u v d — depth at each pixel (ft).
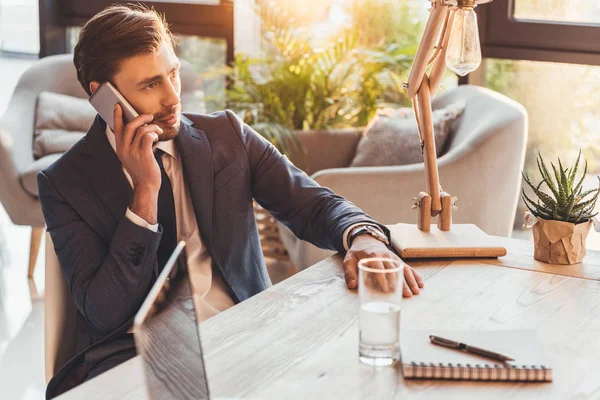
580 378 3.48
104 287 5.06
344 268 4.92
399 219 9.09
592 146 10.84
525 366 3.46
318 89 12.03
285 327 4.06
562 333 3.97
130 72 5.22
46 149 11.68
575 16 10.59
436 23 5.06
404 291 4.48
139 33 5.23
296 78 12.00
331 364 3.61
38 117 11.92
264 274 6.01
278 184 5.97
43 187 5.37
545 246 5.08
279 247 11.52
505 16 10.95
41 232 11.42
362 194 8.98
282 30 12.23
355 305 4.36
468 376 3.45
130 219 5.11
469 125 9.71
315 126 12.14
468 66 4.93
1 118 11.39
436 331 3.86
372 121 10.52
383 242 5.22
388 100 12.13
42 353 9.26
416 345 3.70
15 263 12.29
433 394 3.33
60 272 5.28
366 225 5.31
